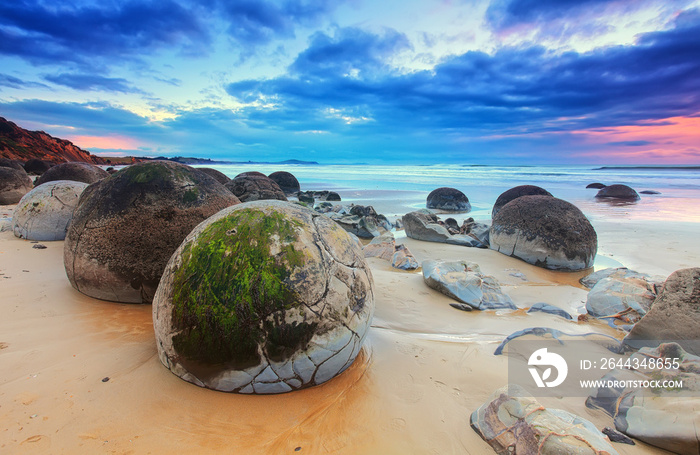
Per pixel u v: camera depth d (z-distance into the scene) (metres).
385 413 2.57
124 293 4.01
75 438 2.19
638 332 3.57
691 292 3.46
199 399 2.55
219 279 2.54
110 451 2.12
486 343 3.72
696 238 8.93
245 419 2.42
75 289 4.33
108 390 2.60
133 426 2.31
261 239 2.65
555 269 6.69
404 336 3.86
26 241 6.57
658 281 5.10
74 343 3.20
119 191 3.99
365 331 2.91
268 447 2.23
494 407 2.45
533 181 29.98
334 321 2.63
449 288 4.97
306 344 2.54
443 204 14.98
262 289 2.49
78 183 7.38
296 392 2.68
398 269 6.43
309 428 2.39
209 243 2.70
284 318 2.48
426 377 3.02
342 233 3.09
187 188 4.17
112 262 3.91
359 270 2.96
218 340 2.48
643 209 13.98
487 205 16.33
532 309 4.79
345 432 2.38
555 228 6.72
